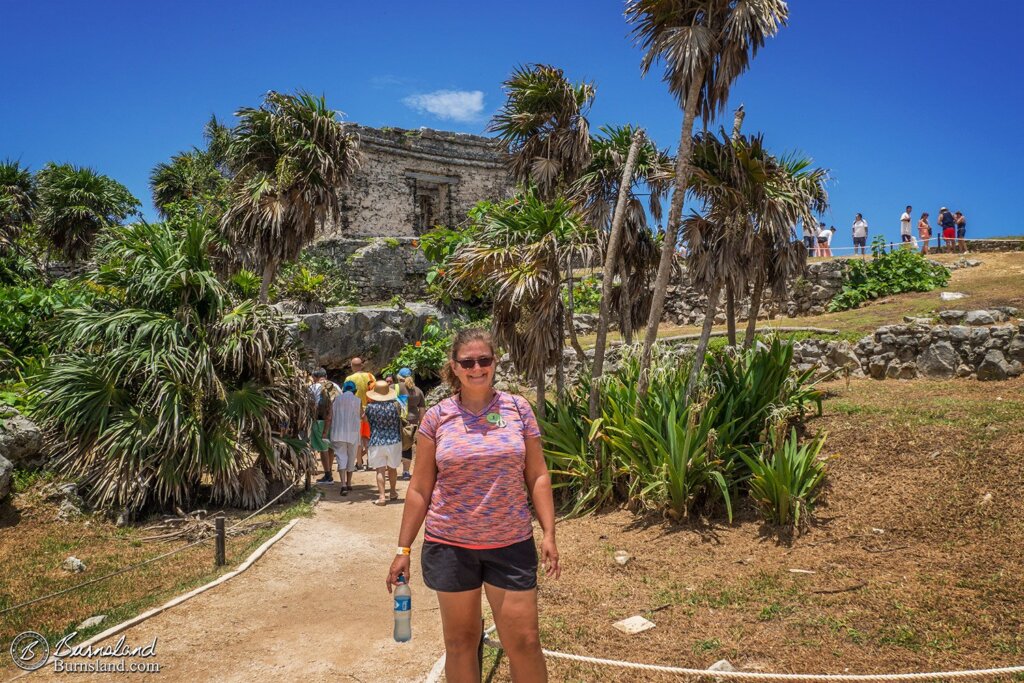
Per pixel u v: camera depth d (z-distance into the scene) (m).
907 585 4.68
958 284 14.75
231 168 11.74
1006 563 4.73
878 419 7.68
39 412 7.52
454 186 25.31
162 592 5.37
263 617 5.00
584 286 19.42
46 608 4.97
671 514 6.72
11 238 18.62
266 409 8.11
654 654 4.14
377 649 4.46
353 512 8.14
